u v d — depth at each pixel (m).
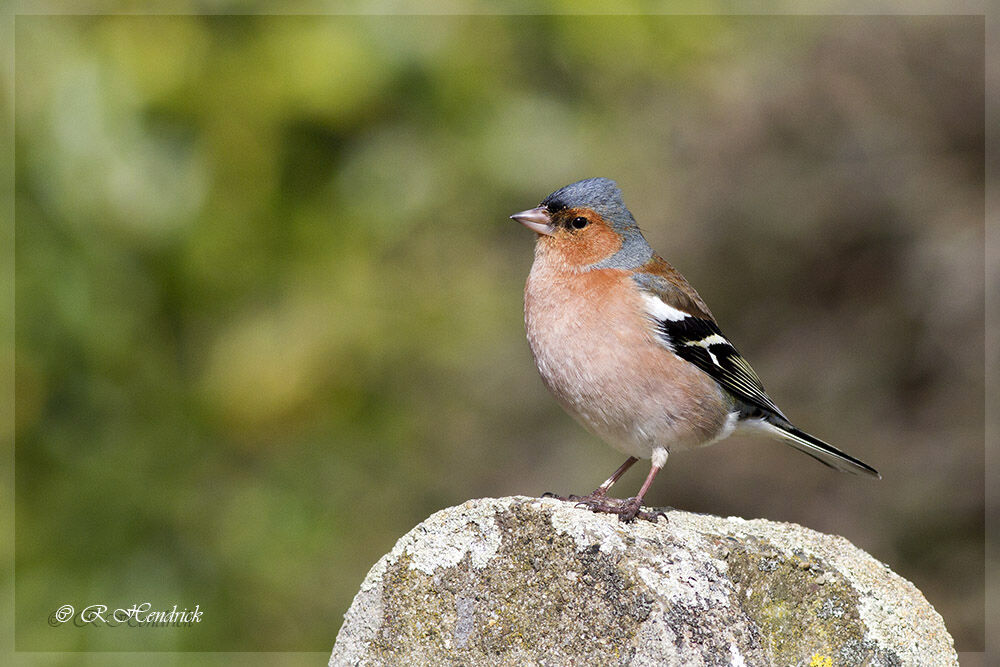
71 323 11.64
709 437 7.48
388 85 12.38
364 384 13.05
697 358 7.34
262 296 12.67
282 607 12.36
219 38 12.23
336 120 12.38
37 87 11.28
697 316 7.47
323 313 12.62
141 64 11.70
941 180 13.35
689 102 14.16
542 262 7.57
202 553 12.27
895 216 13.50
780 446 13.79
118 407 12.21
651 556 5.34
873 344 13.73
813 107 13.68
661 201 14.29
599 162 14.16
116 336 11.94
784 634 5.57
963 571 13.16
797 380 13.98
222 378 12.32
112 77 11.46
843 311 13.91
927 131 13.39
